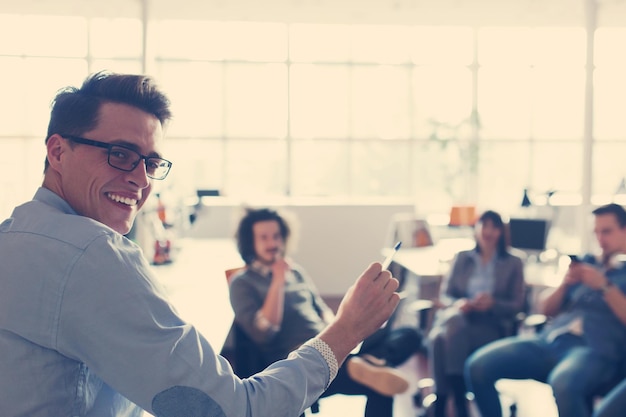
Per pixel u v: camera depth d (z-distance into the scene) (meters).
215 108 9.91
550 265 6.35
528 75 10.16
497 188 10.22
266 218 2.86
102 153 0.92
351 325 0.95
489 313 3.54
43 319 0.81
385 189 10.17
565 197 9.42
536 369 3.01
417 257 5.25
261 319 2.76
